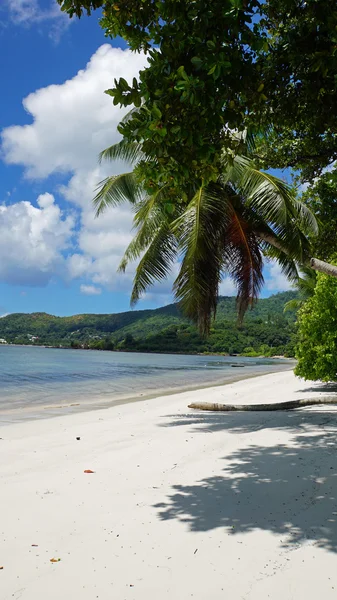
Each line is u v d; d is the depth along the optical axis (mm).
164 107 4434
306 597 3004
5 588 3154
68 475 5992
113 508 4703
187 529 4125
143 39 5246
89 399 19078
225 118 4727
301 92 6109
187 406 14289
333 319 15578
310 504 4680
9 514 4570
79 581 3238
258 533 4004
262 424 9820
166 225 11758
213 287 10570
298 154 11320
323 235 13906
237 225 11086
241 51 4625
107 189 12305
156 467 6285
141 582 3215
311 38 5316
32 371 39469
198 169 5062
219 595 3035
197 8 4238
